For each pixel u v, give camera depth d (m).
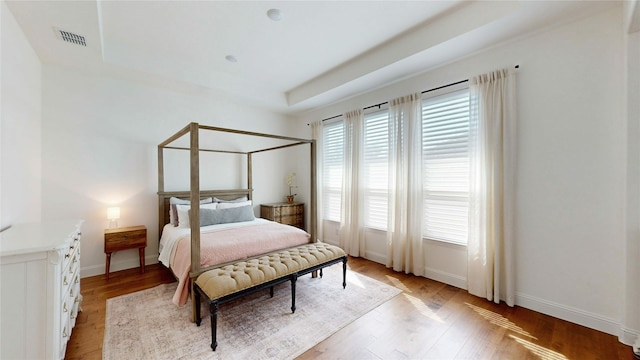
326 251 2.75
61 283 1.51
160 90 3.71
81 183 3.13
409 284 2.96
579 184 2.12
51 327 1.41
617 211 1.96
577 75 2.12
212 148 4.24
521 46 2.41
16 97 2.17
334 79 3.70
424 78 3.18
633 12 1.61
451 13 2.41
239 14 2.41
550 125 2.25
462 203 2.88
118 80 3.38
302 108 4.77
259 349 1.82
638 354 1.70
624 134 1.87
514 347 1.85
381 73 3.20
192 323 2.13
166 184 3.77
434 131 3.11
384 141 3.71
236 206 3.79
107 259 3.07
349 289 2.82
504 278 2.48
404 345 1.87
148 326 2.08
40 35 2.36
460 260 2.89
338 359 1.72
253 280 2.08
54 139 2.95
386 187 3.70
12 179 2.08
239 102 4.39
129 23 2.53
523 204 2.40
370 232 3.91
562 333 2.01
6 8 1.95
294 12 2.38
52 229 1.87
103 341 1.89
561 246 2.21
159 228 3.57
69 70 3.04
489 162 2.55
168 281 3.02
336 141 4.50
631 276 1.84
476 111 2.66
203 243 2.52
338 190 4.50
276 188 5.09
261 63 3.45
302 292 2.74
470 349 1.83
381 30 2.69
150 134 3.63
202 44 2.96
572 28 2.14
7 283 1.33
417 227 3.18
